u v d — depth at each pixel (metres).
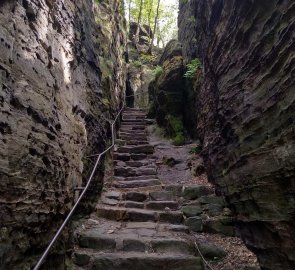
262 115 3.47
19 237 2.52
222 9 4.85
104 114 7.14
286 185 3.03
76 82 4.80
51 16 3.64
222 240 4.84
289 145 2.88
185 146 9.09
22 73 2.72
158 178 7.41
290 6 2.88
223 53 4.85
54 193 3.33
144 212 5.59
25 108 2.69
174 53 11.88
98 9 8.51
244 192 4.16
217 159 5.57
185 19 11.87
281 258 3.33
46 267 3.11
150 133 10.68
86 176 5.08
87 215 5.31
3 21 2.43
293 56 2.78
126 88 16.83
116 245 4.51
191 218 5.33
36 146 2.86
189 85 9.74
